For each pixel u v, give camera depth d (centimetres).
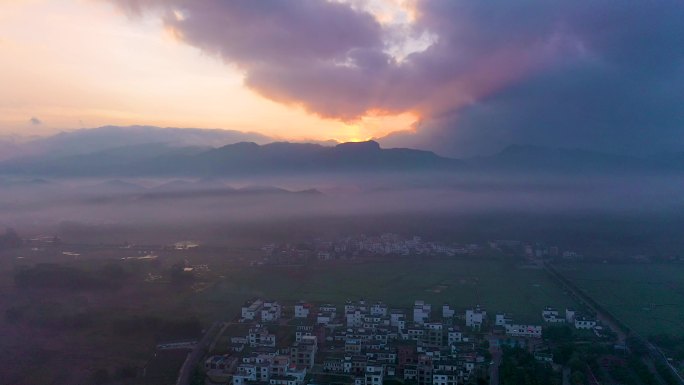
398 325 19875
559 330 19225
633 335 18938
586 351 17400
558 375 15675
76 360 16488
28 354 16850
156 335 18625
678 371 15862
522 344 18350
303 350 16388
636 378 15538
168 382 15100
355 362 16162
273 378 15088
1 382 14988
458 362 16288
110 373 15638
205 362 16062
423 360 16262
